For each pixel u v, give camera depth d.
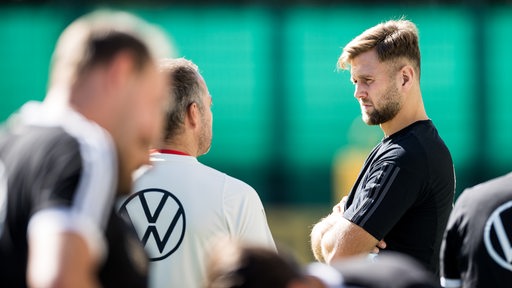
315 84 22.92
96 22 4.16
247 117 23.12
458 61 22.77
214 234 6.05
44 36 23.67
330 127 22.78
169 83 6.29
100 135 3.93
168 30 23.31
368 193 7.11
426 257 7.27
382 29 7.44
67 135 3.91
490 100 22.64
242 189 6.27
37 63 23.77
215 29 23.20
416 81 7.46
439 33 22.78
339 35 22.91
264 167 23.00
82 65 4.04
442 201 7.31
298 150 22.91
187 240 6.01
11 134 4.17
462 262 5.46
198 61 23.25
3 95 23.86
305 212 22.50
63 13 23.61
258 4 23.17
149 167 6.15
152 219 6.05
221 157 23.17
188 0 23.25
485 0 22.62
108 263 4.04
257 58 23.12
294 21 23.05
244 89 23.12
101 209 3.79
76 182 3.76
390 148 7.23
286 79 23.03
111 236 4.05
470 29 22.69
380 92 7.35
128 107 4.11
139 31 4.21
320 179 22.75
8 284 3.82
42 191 3.75
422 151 7.14
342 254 7.05
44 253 3.52
